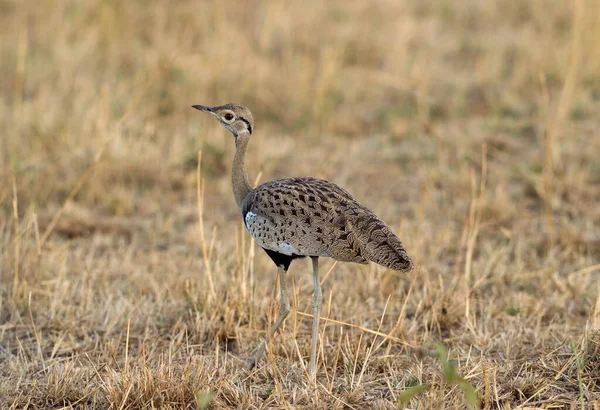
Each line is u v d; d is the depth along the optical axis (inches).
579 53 849.5
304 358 417.4
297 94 831.7
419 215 612.1
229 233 602.5
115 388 374.0
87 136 704.4
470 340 438.0
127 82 837.2
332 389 380.5
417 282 511.8
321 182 390.6
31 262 514.9
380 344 411.2
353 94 858.8
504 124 788.0
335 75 869.2
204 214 640.4
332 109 828.0
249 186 425.7
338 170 719.1
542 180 655.8
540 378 384.8
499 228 599.2
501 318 469.1
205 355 429.1
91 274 525.3
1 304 472.7
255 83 842.2
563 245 570.6
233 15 1003.3
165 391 370.9
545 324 465.4
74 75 851.4
